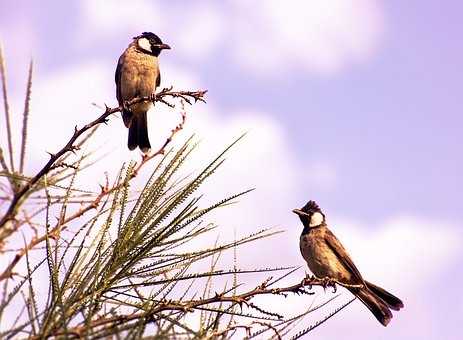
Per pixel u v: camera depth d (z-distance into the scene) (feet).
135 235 13.74
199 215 14.11
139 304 13.78
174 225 14.01
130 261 13.80
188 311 13.80
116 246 13.67
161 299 13.87
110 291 13.67
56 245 12.71
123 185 13.53
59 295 12.31
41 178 12.07
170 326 11.69
